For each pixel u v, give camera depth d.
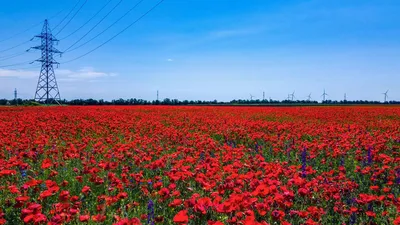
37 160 9.94
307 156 10.91
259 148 13.20
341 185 7.55
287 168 8.75
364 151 12.40
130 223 4.70
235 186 6.98
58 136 15.98
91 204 6.81
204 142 12.33
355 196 7.27
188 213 5.78
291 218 5.89
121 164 9.83
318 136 17.19
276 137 15.39
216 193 6.25
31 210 4.95
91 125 19.36
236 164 8.58
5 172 7.25
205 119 25.69
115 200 6.12
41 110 40.12
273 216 5.39
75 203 6.00
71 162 10.43
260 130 19.47
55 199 7.00
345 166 10.66
